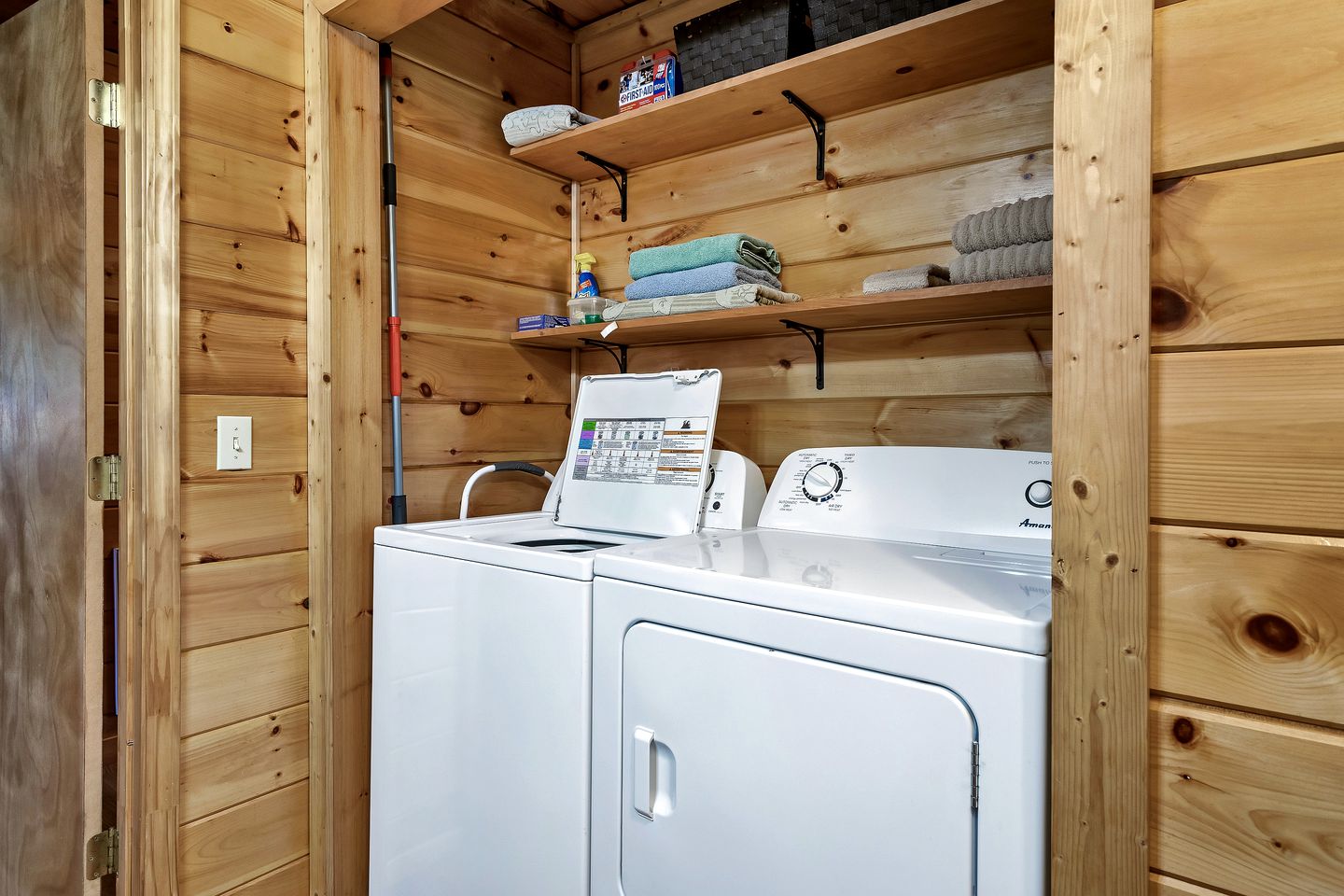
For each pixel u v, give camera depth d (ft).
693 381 5.45
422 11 5.13
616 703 3.79
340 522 5.25
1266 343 2.08
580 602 3.94
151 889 4.54
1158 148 2.22
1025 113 4.93
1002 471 4.35
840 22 4.95
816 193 5.88
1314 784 2.02
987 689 2.66
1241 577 2.12
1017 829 2.60
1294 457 2.05
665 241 6.79
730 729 3.32
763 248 5.75
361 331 5.40
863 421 5.70
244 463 5.00
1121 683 2.28
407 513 5.94
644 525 5.25
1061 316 2.36
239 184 4.98
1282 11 2.05
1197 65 2.16
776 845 3.17
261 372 5.12
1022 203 4.30
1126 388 2.25
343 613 5.27
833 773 3.01
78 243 4.78
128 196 4.65
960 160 5.19
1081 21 2.32
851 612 2.99
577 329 6.19
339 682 5.24
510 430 6.83
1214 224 2.14
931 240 5.32
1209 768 2.16
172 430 4.61
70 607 4.94
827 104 5.55
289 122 5.27
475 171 6.52
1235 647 2.13
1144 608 2.23
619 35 7.22
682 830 3.49
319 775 5.28
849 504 4.79
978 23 4.38
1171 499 2.22
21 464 5.47
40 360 5.22
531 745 4.16
